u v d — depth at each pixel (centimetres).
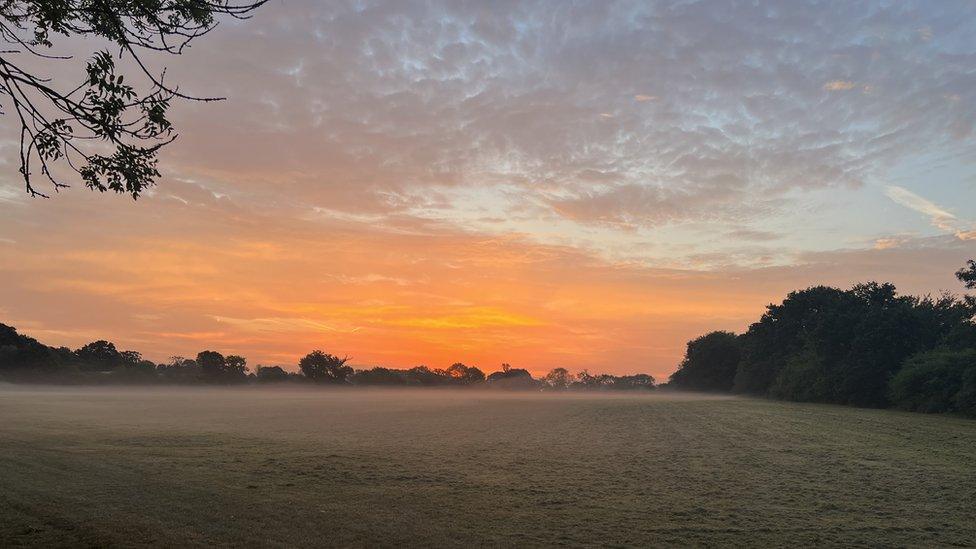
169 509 1231
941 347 6750
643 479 1761
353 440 2875
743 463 2142
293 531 1084
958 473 1927
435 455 2289
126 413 4984
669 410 6569
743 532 1151
